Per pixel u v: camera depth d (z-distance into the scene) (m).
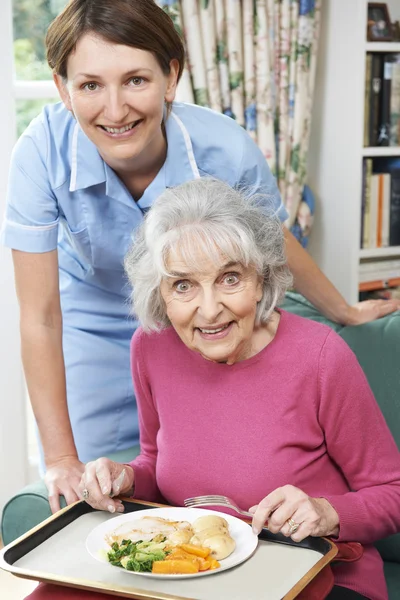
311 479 1.61
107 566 1.40
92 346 2.26
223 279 1.51
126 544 1.42
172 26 1.68
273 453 1.59
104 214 2.01
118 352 2.27
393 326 2.04
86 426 2.27
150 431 1.80
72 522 1.57
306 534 1.41
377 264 3.40
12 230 1.95
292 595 1.26
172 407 1.68
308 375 1.59
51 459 1.90
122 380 2.28
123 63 1.60
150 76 1.64
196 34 2.96
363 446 1.60
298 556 1.41
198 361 1.66
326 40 3.27
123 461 1.97
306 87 3.16
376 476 1.60
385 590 1.63
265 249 1.56
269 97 3.09
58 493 1.77
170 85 1.74
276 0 3.05
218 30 3.01
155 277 1.59
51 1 3.07
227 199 1.53
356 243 3.30
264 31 3.03
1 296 3.10
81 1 1.60
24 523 1.80
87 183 1.93
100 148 1.73
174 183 1.96
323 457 1.64
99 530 1.51
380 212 3.38
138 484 1.73
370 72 3.25
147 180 1.97
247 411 1.61
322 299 2.18
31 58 3.09
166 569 1.35
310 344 1.61
